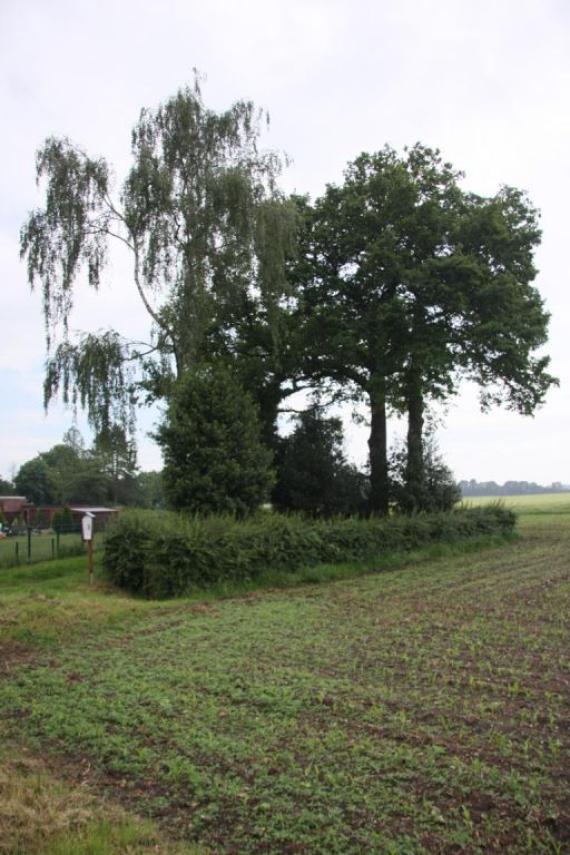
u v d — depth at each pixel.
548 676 8.39
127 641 10.84
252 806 5.06
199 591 15.88
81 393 23.69
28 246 23.91
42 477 100.12
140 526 17.22
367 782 5.38
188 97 25.00
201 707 7.27
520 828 4.68
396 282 27.72
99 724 6.86
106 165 24.59
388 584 17.38
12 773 5.67
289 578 17.69
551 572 19.14
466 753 5.93
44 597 13.98
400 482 29.75
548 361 30.73
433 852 4.42
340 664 9.06
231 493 20.28
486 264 28.77
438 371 27.08
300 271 28.47
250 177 24.47
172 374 24.61
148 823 4.81
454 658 9.38
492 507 30.81
